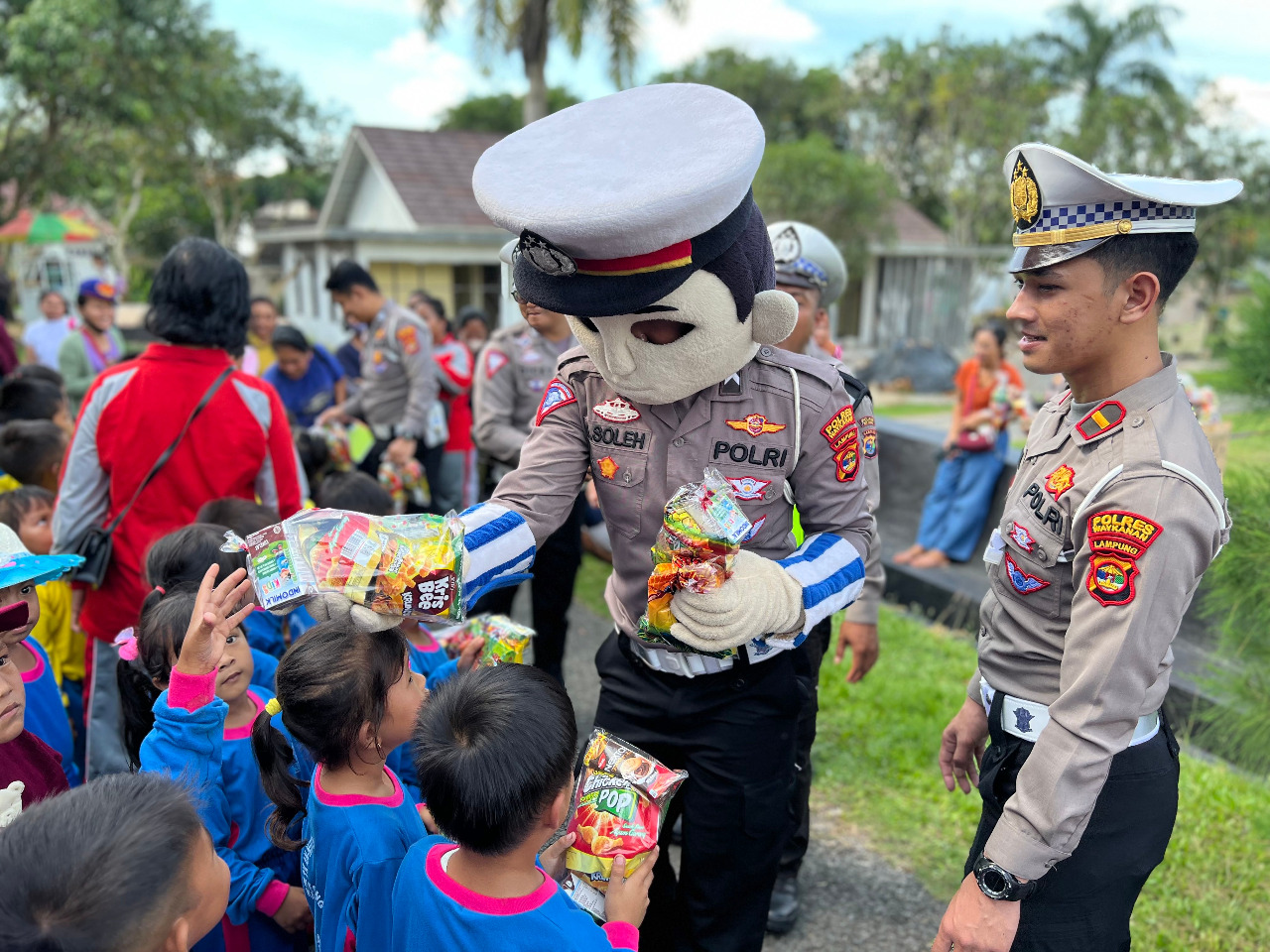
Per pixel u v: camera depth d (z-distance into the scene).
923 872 2.92
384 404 5.16
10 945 1.11
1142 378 1.56
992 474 5.67
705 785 2.01
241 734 2.02
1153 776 1.61
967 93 22.53
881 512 7.00
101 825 1.20
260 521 2.44
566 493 1.97
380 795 1.75
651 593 1.75
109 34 15.12
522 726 1.43
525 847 1.46
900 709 3.88
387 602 1.62
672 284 1.58
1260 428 2.72
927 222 24.95
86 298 6.39
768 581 1.77
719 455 1.88
